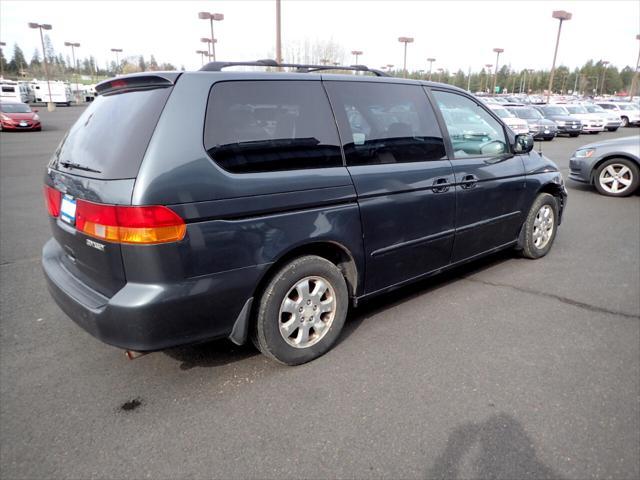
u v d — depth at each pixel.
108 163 2.41
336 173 2.94
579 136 24.30
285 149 2.75
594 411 2.50
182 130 2.39
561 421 2.42
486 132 4.18
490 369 2.91
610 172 8.78
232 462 2.17
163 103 2.42
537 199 4.75
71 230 2.63
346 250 3.06
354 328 3.47
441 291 4.15
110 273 2.43
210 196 2.41
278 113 2.77
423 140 3.56
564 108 25.19
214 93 2.56
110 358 3.07
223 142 2.51
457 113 3.95
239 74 2.69
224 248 2.48
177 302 2.38
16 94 39.75
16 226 6.42
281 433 2.36
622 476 2.07
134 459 2.20
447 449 2.24
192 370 2.93
